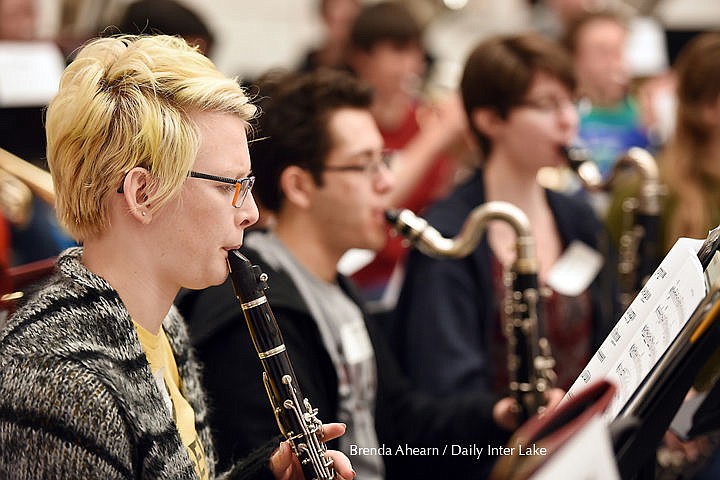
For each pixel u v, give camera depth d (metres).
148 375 2.40
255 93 3.47
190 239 2.46
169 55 2.46
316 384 3.63
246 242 3.81
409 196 6.48
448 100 6.47
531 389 4.19
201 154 2.44
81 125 2.37
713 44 5.68
